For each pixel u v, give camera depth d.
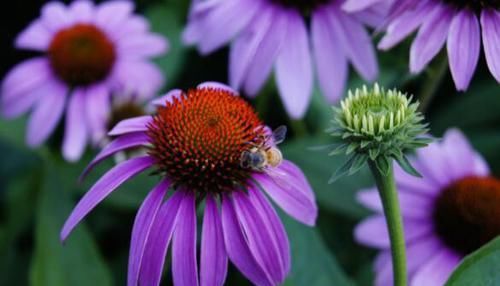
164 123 0.46
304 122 0.66
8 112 0.66
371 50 0.56
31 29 0.68
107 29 0.68
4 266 0.63
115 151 0.46
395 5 0.49
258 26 0.56
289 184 0.45
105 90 0.66
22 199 0.64
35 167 0.65
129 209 0.62
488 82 0.68
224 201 0.45
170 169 0.45
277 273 0.44
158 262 0.43
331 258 0.50
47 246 0.54
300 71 0.56
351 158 0.43
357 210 0.58
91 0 0.77
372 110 0.43
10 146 0.70
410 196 0.58
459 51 0.47
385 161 0.43
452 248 0.56
